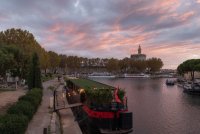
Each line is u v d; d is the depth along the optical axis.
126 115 18.83
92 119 19.42
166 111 41.25
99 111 19.06
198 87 67.94
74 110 27.81
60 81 75.00
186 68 121.88
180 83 113.62
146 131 28.00
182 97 62.53
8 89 46.56
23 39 66.00
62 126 19.30
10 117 13.66
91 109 19.69
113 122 18.94
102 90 19.59
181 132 27.75
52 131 15.84
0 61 29.44
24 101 20.06
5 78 55.34
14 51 47.16
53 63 156.25
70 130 18.06
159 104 49.66
